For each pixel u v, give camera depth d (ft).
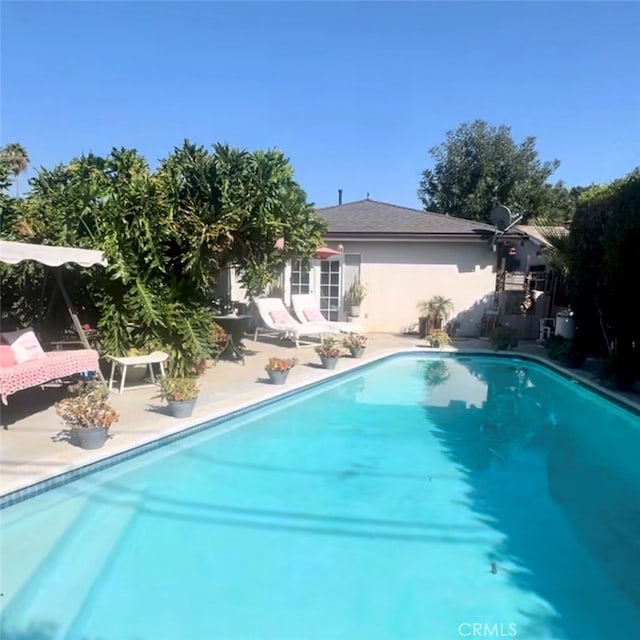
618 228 29.25
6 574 13.47
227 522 16.74
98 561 14.29
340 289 58.03
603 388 32.22
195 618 12.11
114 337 30.09
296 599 12.93
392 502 18.42
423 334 54.49
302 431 26.32
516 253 68.44
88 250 26.99
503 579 13.92
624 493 19.49
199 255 31.78
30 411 24.75
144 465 21.06
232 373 35.40
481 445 24.79
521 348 47.85
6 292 32.30
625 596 13.20
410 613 12.45
